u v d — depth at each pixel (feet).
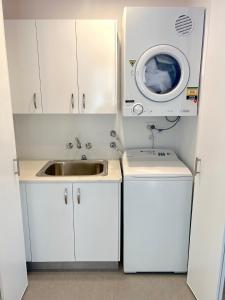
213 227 5.35
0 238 5.13
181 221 6.88
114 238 7.14
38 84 7.07
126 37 6.31
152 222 6.89
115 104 7.25
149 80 6.70
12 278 5.77
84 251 7.22
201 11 6.19
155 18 6.22
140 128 8.46
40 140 8.50
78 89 7.12
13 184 5.76
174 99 6.64
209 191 5.51
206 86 5.66
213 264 5.39
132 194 6.70
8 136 5.47
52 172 8.20
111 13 7.64
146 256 7.14
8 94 5.45
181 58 6.39
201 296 6.04
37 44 6.81
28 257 7.22
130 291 6.72
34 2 7.57
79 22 6.70
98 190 6.79
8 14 7.64
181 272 7.30
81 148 8.57
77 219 6.98
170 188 6.66
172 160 7.75
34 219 6.97
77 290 6.75
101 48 6.88
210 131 5.45
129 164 7.32
